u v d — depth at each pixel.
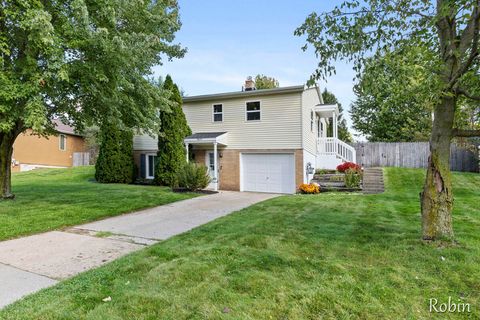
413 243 4.64
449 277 3.54
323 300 3.08
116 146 16.69
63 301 3.16
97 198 10.41
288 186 14.30
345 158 16.59
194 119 16.41
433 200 4.67
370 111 28.27
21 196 10.59
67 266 4.32
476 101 4.55
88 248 5.17
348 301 3.06
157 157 15.69
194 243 5.14
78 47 7.38
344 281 3.47
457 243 4.51
